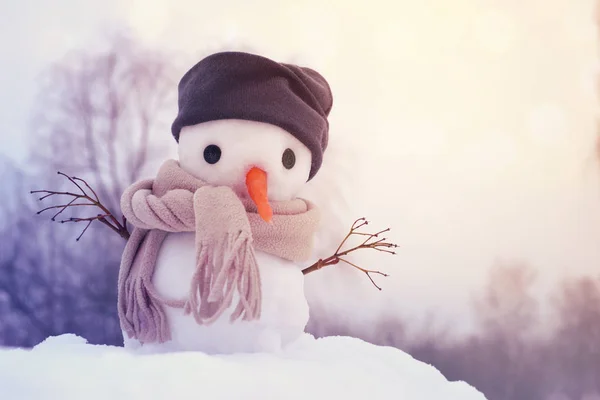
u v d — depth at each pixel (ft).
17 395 2.59
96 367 2.76
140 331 3.38
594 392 6.20
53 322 5.82
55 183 5.95
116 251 5.95
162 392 2.68
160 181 3.49
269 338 3.31
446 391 3.18
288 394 2.79
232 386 2.76
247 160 3.38
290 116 3.44
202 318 3.18
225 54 3.44
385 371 3.18
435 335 6.10
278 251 3.43
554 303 6.28
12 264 5.83
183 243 3.43
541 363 6.19
